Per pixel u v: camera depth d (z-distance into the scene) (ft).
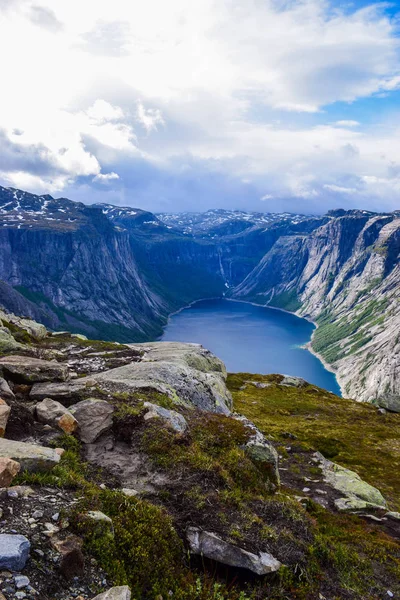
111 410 56.70
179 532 39.70
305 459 113.39
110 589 26.86
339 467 107.86
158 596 31.65
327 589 42.22
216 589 34.99
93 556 30.40
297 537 46.42
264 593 37.45
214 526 41.50
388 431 209.26
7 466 34.40
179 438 54.34
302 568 41.63
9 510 30.76
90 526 31.91
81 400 61.82
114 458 49.65
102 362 119.85
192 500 43.98
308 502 79.15
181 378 96.53
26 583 24.84
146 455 50.39
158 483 46.01
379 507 82.38
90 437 51.90
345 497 86.94
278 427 191.11
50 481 36.42
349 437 187.62
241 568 38.19
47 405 54.03
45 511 31.94
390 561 56.70
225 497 46.34
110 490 40.24
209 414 74.02
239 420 72.33
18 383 66.64
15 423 48.62
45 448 41.29
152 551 34.60
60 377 70.38
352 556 52.49
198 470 49.26
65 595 26.07
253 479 55.16
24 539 27.35
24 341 149.18
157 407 63.10
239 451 60.03
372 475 137.28
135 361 125.18
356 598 42.83
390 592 47.03
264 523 45.32
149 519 37.35
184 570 36.14
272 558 40.55
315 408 252.01
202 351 166.30
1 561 25.25
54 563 27.50
